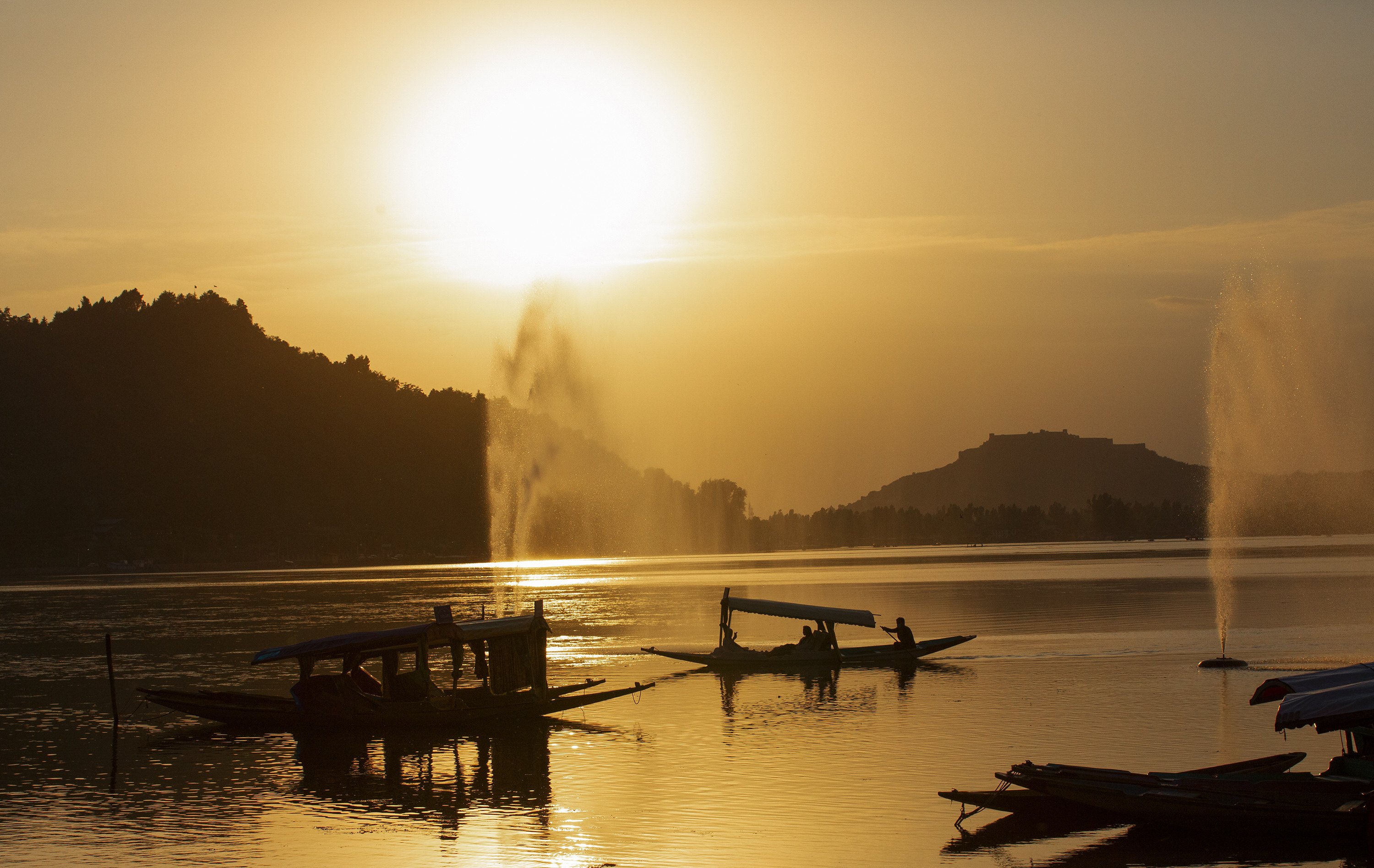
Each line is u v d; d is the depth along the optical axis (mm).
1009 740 32656
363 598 120438
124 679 52469
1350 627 62625
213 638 73500
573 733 35906
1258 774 24859
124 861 23188
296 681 50969
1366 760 23984
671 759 31516
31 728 38969
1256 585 101375
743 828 24453
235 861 23094
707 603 101625
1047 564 181125
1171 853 22547
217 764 32406
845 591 112812
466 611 92875
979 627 67688
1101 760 29844
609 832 24406
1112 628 64750
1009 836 23578
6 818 26578
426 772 30734
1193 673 45281
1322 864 21953
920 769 29422
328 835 24844
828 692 43500
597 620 81562
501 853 23188
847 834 23859
